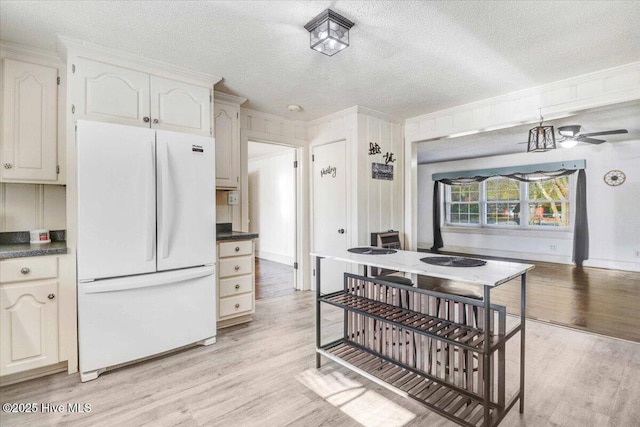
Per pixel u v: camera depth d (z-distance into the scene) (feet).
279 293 14.42
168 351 8.37
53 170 7.88
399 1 5.95
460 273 5.49
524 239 23.16
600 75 9.00
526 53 7.98
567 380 7.04
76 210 7.37
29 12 6.26
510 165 23.18
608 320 10.76
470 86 10.21
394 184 13.94
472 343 5.27
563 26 6.78
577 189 20.26
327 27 6.59
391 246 12.84
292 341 9.18
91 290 7.00
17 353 6.73
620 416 5.81
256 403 6.28
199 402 6.31
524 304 5.97
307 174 14.79
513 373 7.36
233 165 11.32
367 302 7.41
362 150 12.69
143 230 7.66
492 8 6.17
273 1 5.98
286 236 22.59
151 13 6.34
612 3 5.99
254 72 9.17
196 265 8.59
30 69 7.64
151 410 6.06
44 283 7.02
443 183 27.02
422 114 13.33
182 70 8.82
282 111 12.99
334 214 13.53
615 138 18.21
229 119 11.19
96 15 6.40
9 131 7.41
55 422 5.71
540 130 10.31
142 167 7.61
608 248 19.51
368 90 10.61
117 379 7.13
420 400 5.71
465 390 5.91
